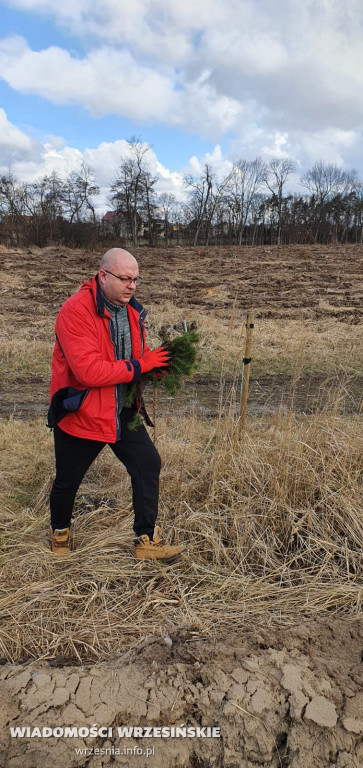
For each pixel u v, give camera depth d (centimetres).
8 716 203
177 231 6494
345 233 6556
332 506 350
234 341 883
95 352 258
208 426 517
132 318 277
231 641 242
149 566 299
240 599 282
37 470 418
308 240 6303
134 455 287
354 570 315
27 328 980
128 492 384
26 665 230
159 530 333
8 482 399
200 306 1233
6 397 641
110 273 250
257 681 217
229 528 343
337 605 280
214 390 683
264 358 820
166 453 417
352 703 211
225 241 6328
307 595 285
